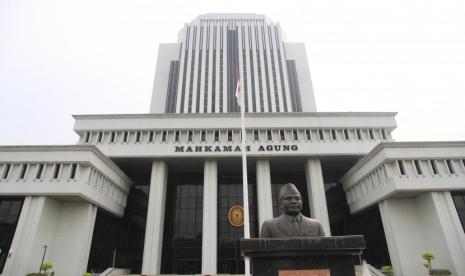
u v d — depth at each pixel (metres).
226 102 93.50
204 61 101.06
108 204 40.41
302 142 45.06
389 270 33.72
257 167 45.12
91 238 36.22
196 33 107.19
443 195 33.38
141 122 46.72
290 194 8.42
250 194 48.09
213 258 39.28
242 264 43.06
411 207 35.56
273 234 8.09
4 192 33.25
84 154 35.41
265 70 100.06
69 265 33.06
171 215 46.81
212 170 44.62
